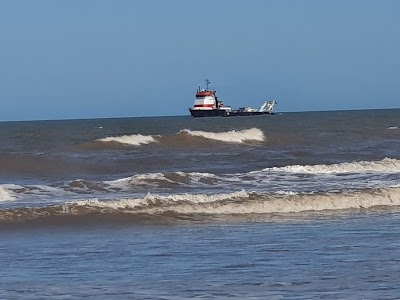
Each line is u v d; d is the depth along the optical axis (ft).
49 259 72.49
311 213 104.58
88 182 140.87
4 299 56.34
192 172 167.73
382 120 572.10
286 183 144.25
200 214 102.32
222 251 76.07
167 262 70.79
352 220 97.66
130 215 99.81
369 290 58.54
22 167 182.09
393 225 93.04
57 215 98.27
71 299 56.54
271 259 71.61
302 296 56.90
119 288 60.13
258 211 105.29
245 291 58.75
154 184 143.74
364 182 142.61
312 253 74.43
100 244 81.00
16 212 98.07
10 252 76.28
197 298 56.54
